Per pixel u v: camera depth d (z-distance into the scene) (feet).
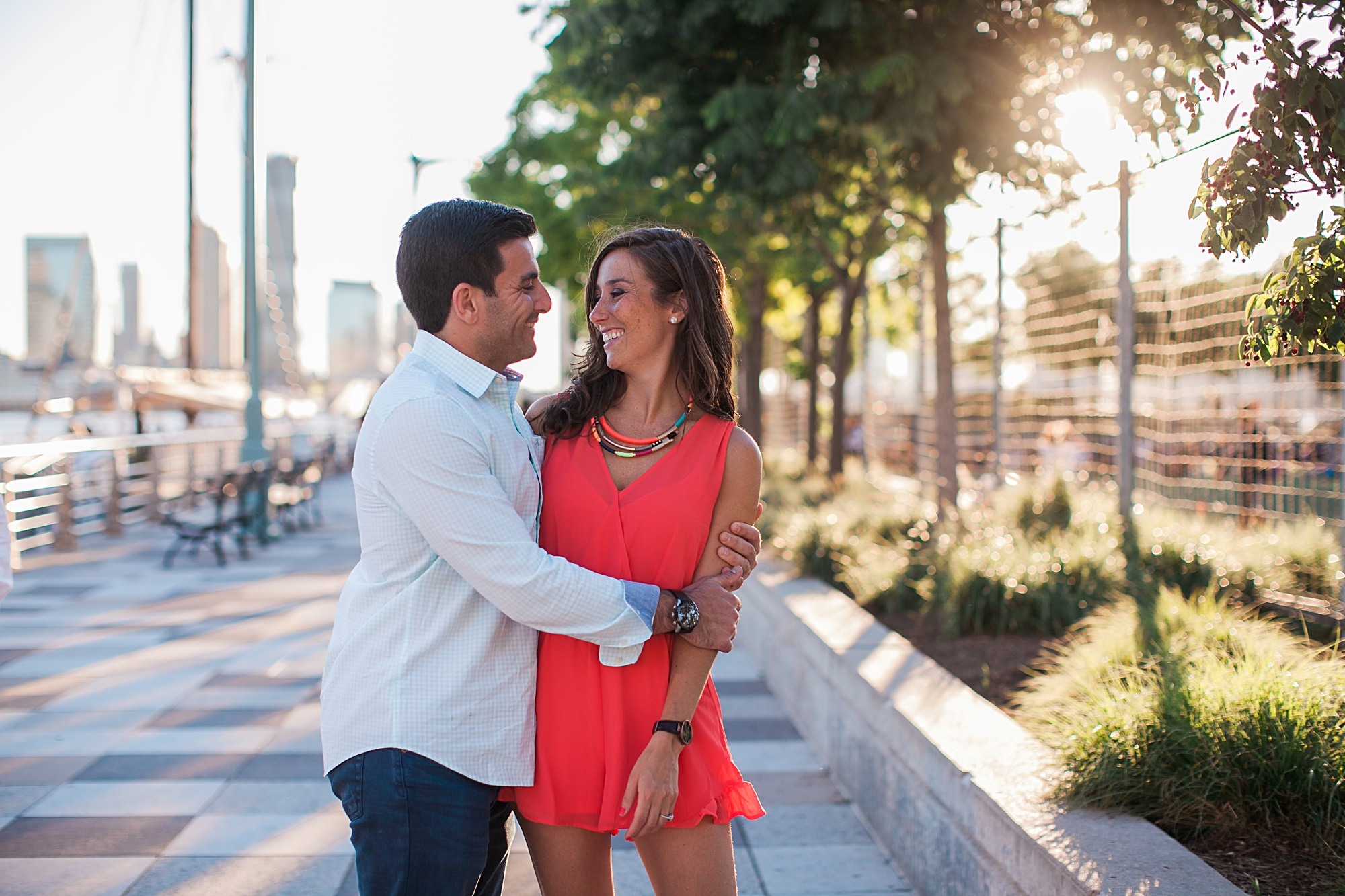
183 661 20.30
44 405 67.41
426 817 5.98
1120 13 11.07
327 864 11.25
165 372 64.28
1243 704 9.26
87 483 39.63
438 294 6.47
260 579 30.48
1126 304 20.80
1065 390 30.76
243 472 36.65
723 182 24.80
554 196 48.34
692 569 6.66
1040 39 18.43
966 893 9.24
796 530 24.54
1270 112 7.28
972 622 17.54
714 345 6.90
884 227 34.76
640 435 6.86
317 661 20.38
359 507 6.39
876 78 19.63
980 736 10.27
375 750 6.05
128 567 33.24
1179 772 8.76
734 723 16.67
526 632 6.54
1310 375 18.19
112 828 12.21
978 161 20.81
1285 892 7.63
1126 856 7.64
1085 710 10.11
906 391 55.36
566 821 6.48
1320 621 15.17
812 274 43.32
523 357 6.75
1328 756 8.66
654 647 6.58
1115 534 20.33
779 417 81.15
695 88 25.14
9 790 13.42
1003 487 27.22
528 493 6.59
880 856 11.53
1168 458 25.04
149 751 14.98
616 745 6.42
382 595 6.24
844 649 14.07
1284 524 19.75
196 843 11.80
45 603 26.68
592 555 6.63
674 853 6.59
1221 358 20.59
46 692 18.07
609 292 6.83
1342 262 7.30
